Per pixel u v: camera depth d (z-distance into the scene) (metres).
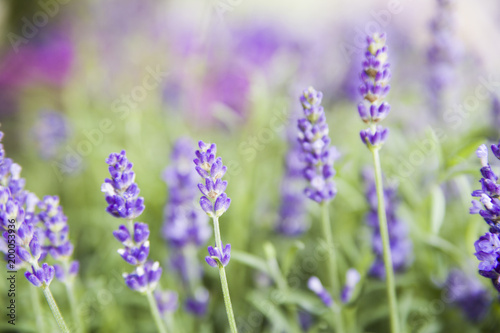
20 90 0.89
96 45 0.89
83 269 0.60
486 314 0.51
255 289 0.56
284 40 0.90
